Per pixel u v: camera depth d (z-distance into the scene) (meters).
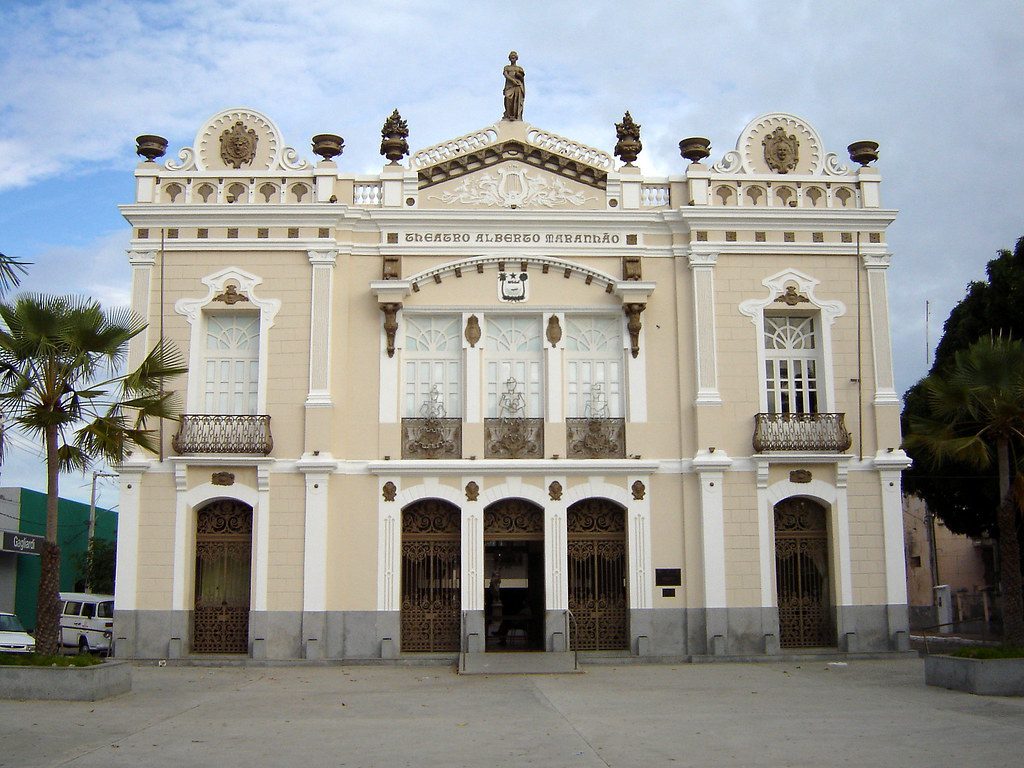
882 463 25.02
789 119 26.70
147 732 14.35
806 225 26.00
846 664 23.28
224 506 24.89
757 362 25.44
